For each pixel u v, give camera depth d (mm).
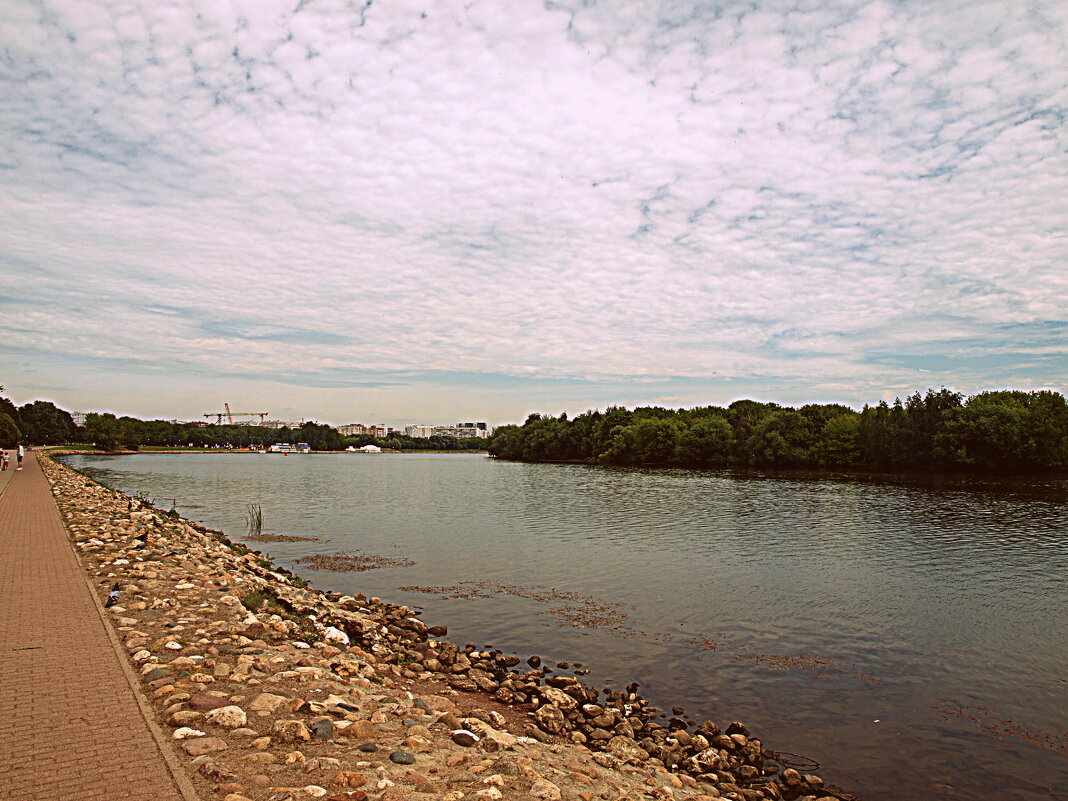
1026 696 14867
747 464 112250
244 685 9742
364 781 7023
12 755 7047
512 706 13492
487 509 52094
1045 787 11055
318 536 37969
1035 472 84500
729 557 30953
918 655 17500
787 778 11133
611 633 19312
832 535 37469
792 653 17641
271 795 6535
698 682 15609
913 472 90062
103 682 9266
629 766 10266
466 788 7320
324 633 14734
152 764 6949
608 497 61562
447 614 21359
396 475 105062
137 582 15805
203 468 124000
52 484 46406
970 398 95062
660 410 158750
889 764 11805
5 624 11977
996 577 26578
